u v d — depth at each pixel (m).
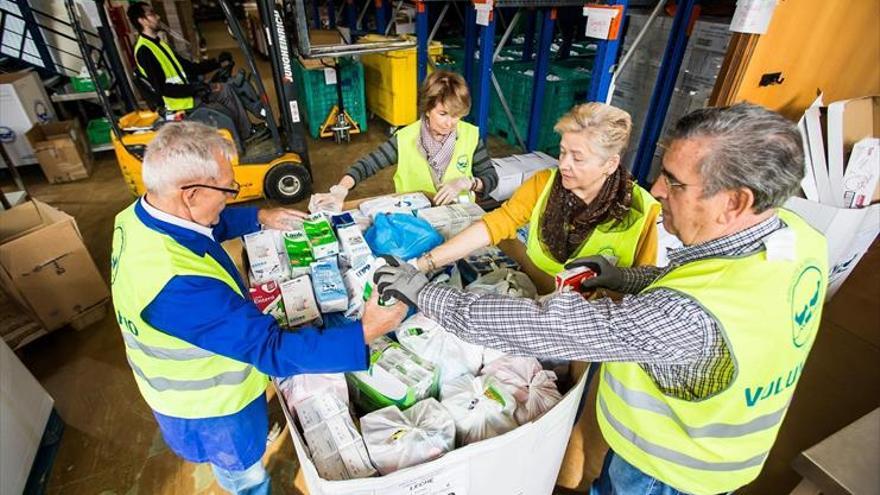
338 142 4.94
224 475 1.32
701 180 0.72
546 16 3.47
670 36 2.89
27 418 1.68
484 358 1.17
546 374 1.11
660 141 3.21
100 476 1.75
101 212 3.60
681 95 3.02
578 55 4.90
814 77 2.54
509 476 1.04
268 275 1.35
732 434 0.83
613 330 0.75
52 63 4.81
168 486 1.72
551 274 1.38
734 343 0.71
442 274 1.38
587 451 1.42
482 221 1.42
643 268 1.16
